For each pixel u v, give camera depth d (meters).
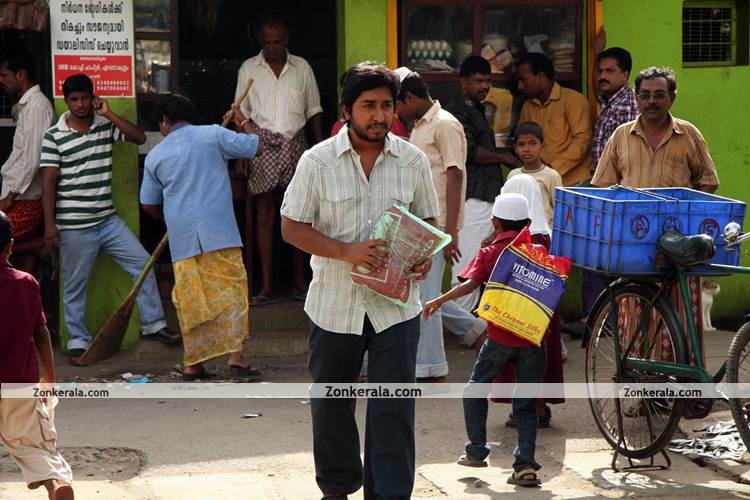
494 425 9.75
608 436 8.68
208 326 11.45
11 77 12.39
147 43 12.70
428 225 6.58
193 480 8.12
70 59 12.30
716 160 13.52
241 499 7.67
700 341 9.12
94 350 11.92
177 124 11.51
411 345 6.86
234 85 16.23
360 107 6.58
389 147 6.83
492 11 13.12
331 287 6.86
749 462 8.33
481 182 12.58
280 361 12.43
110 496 7.73
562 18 13.22
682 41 13.63
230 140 11.41
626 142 9.79
